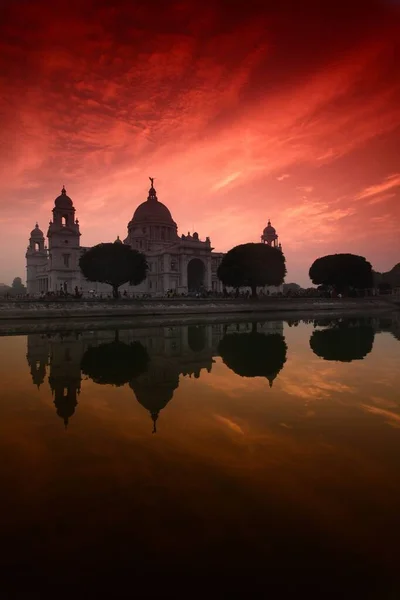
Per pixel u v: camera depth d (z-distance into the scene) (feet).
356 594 12.27
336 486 18.79
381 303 250.37
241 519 16.21
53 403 33.78
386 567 13.48
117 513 16.75
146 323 135.03
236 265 236.63
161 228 396.78
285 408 31.50
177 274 328.08
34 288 365.61
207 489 18.60
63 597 12.34
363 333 92.89
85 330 108.17
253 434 25.68
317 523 15.90
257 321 143.74
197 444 24.17
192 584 12.77
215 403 33.17
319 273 278.87
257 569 13.42
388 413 30.12
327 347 68.08
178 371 47.39
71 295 229.86
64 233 296.92
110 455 22.68
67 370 48.42
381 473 20.11
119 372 47.11
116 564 13.78
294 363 52.13
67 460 22.06
